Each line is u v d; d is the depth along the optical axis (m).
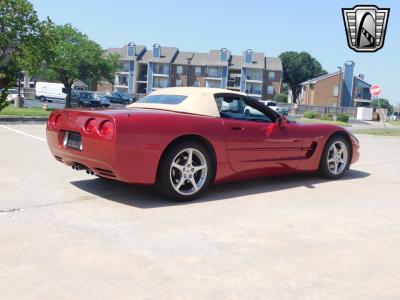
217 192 5.35
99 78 34.56
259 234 3.82
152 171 4.50
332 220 4.34
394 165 8.29
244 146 5.23
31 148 8.43
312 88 75.88
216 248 3.45
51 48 23.00
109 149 4.29
